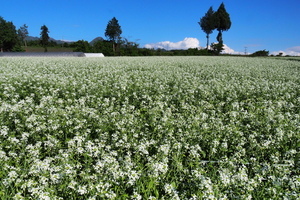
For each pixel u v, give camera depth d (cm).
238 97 1357
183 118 925
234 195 471
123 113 926
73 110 930
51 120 791
